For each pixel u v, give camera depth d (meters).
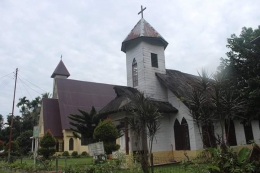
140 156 10.91
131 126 13.28
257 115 15.48
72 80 44.16
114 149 15.82
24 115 63.72
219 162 6.73
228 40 16.91
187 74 24.27
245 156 6.61
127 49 22.09
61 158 27.55
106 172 10.52
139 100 13.34
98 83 46.91
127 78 21.59
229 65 16.53
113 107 17.66
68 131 35.94
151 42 21.09
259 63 15.41
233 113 11.51
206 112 11.66
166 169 11.91
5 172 15.83
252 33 16.89
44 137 24.77
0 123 67.38
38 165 15.80
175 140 18.30
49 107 40.28
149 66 20.28
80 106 40.38
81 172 10.61
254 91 14.46
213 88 11.93
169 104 19.38
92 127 22.14
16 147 32.72
